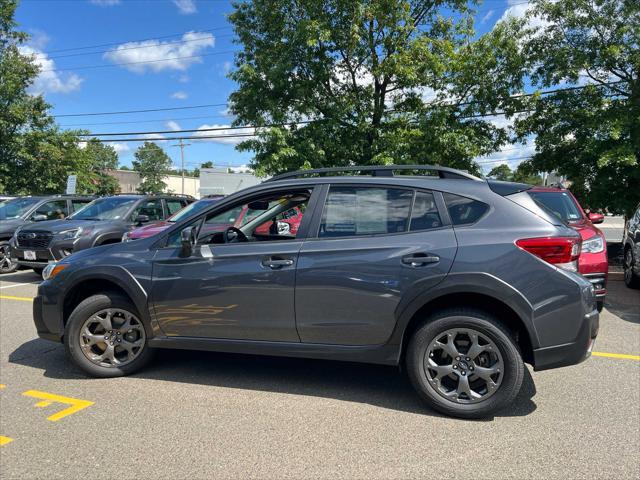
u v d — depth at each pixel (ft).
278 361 15.49
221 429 10.71
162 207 34.60
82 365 13.70
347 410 11.75
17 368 14.78
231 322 12.60
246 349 12.60
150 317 13.30
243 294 12.36
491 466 9.16
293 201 14.03
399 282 11.25
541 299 10.66
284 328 12.20
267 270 12.17
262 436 10.37
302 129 47.78
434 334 11.21
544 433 10.50
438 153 46.80
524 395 12.69
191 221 13.44
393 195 12.10
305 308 11.96
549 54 42.98
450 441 10.14
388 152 44.73
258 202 14.23
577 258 11.17
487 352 11.03
